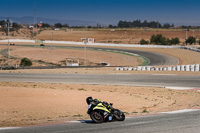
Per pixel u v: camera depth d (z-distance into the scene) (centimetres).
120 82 5434
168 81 5366
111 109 1973
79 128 1784
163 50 17775
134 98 3716
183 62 12862
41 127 1856
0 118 2508
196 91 4231
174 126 1764
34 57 15662
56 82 5669
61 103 3262
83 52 17550
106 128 1755
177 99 3616
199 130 1648
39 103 3222
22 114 2681
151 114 2277
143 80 5594
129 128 1734
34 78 6353
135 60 14725
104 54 16825
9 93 3875
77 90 4403
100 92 4234
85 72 7306
